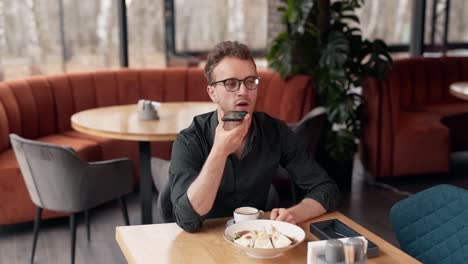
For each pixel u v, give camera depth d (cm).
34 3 510
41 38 519
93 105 503
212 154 172
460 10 664
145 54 565
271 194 261
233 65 177
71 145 434
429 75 584
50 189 319
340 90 452
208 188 173
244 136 185
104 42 548
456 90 453
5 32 501
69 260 346
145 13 555
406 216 191
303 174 207
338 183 482
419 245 187
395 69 562
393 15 660
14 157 397
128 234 178
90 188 321
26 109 445
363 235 178
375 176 492
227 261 159
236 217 180
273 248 156
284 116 471
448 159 496
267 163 201
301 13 451
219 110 185
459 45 674
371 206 440
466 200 176
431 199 186
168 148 488
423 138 488
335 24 471
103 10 541
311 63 479
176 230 182
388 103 477
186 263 158
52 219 412
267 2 559
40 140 452
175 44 573
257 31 591
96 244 369
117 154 465
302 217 189
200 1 573
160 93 525
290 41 470
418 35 650
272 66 483
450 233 178
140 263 158
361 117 487
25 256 352
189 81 530
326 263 141
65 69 535
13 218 380
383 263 158
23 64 514
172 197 188
